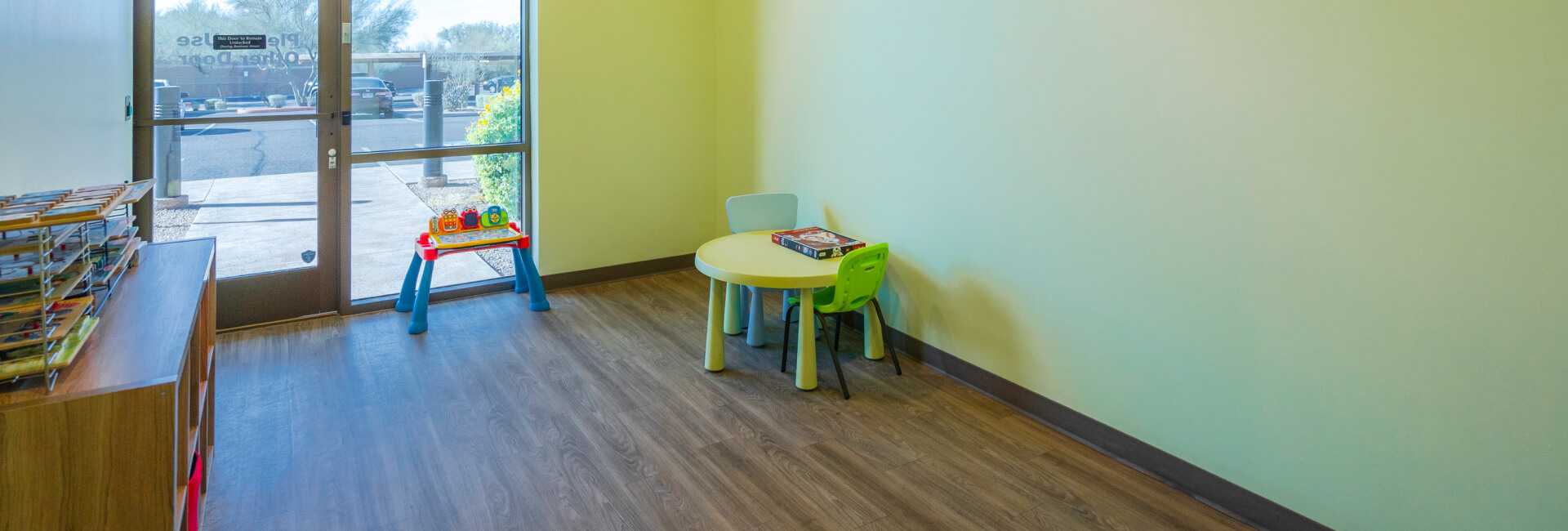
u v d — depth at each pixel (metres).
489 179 4.88
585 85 4.88
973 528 2.68
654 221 5.34
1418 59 2.22
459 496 2.81
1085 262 3.17
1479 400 2.21
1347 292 2.43
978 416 3.47
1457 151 2.18
